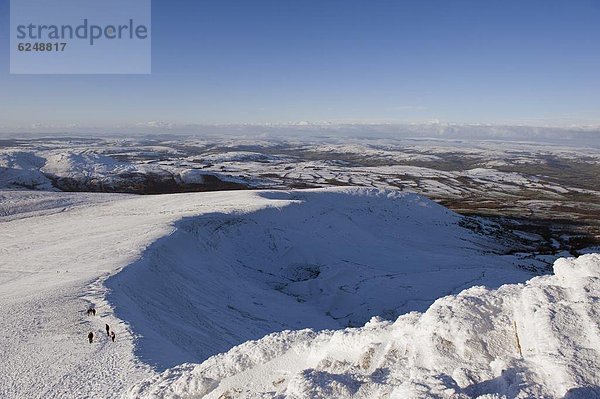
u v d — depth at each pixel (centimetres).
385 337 800
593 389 496
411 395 551
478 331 695
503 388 557
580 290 697
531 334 632
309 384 644
